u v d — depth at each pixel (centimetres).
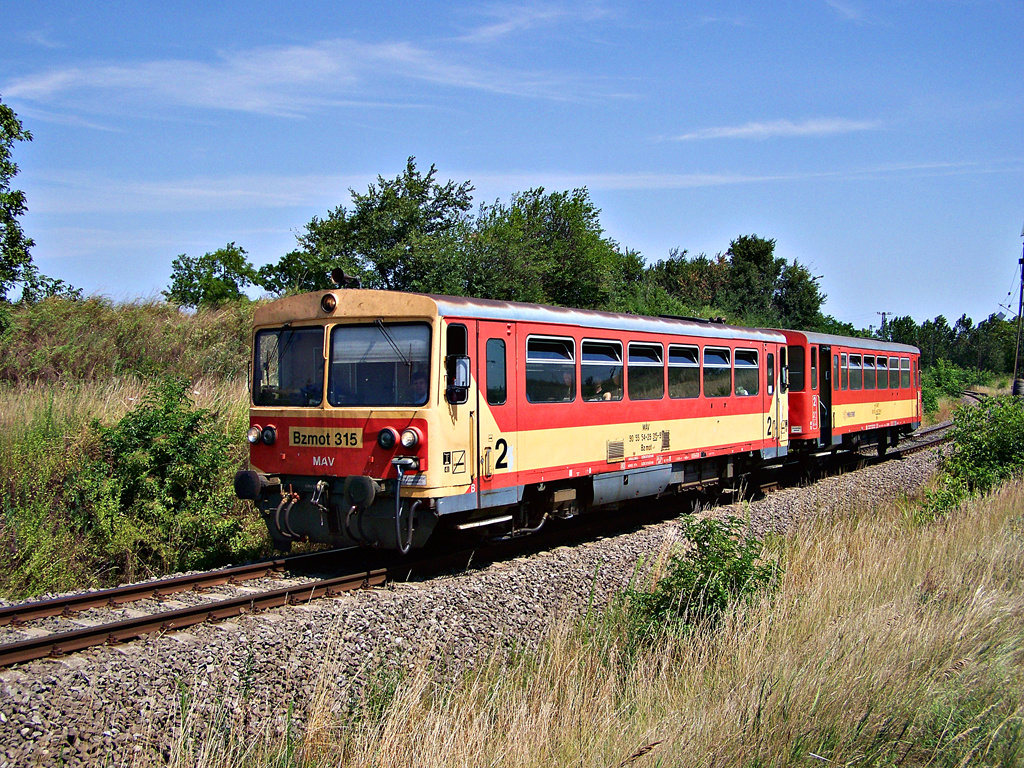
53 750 445
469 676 605
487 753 458
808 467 1741
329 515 858
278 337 917
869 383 1977
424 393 819
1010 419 1577
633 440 1123
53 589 865
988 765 462
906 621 643
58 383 1387
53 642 572
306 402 887
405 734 480
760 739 463
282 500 886
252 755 471
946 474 1566
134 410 1123
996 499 1198
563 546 1024
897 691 524
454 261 2411
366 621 667
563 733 486
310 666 580
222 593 746
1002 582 784
